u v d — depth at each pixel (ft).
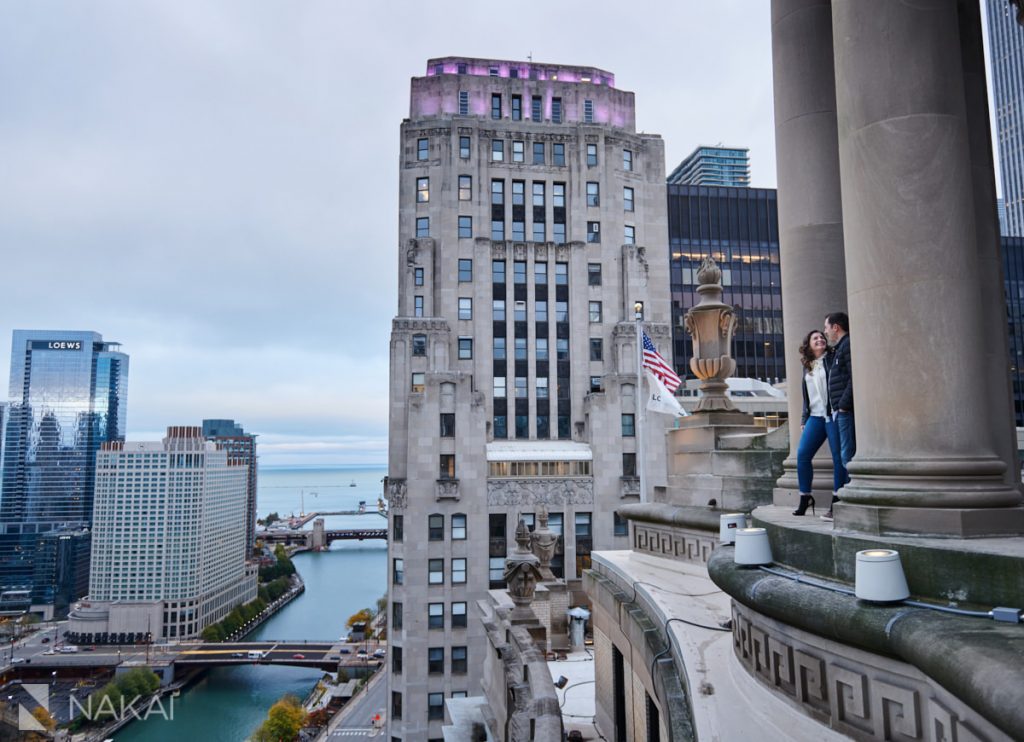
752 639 25.81
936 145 21.98
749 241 337.11
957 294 21.62
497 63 273.13
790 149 39.37
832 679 20.70
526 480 205.98
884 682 18.66
